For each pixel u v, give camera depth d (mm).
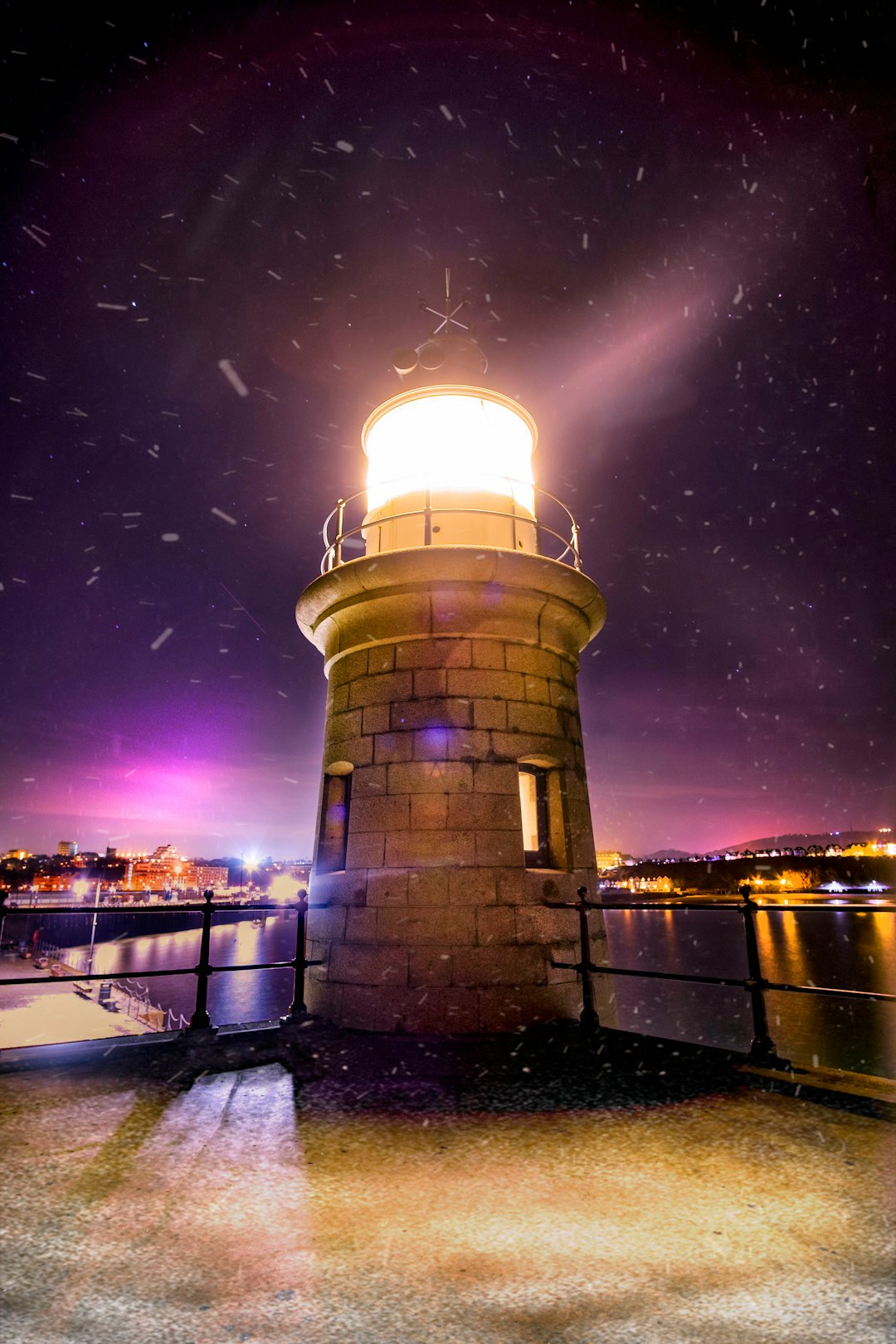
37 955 67750
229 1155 3754
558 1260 2723
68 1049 5820
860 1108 4391
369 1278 2607
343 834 7988
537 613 7676
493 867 6832
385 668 7543
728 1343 2215
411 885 6801
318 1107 4504
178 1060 5539
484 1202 3205
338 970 6969
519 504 8570
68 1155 3754
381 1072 5250
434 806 6953
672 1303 2436
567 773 7707
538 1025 6555
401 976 6590
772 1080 4930
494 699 7309
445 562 7141
